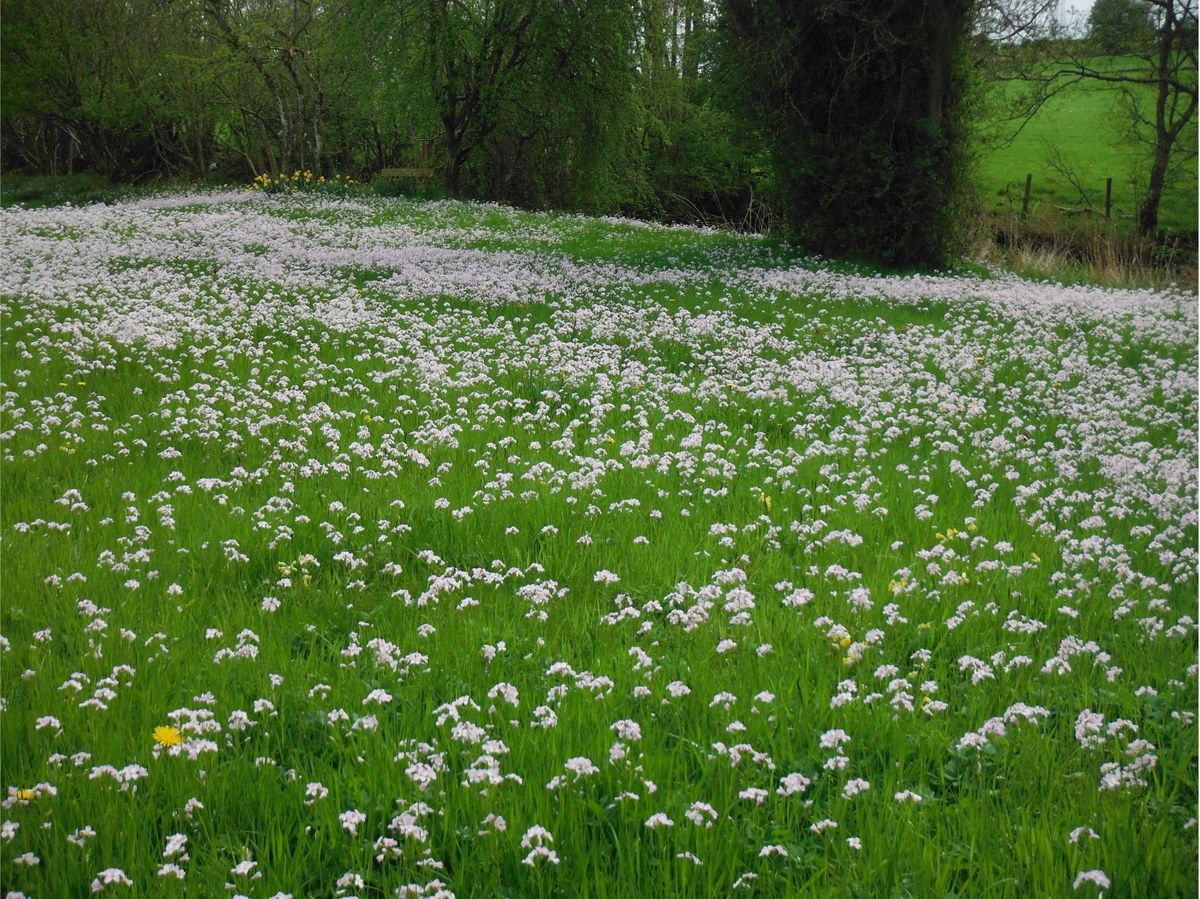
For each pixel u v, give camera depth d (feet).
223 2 147.43
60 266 62.23
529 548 24.77
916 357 47.03
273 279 60.18
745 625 20.25
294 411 36.29
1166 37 119.65
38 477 28.19
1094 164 157.99
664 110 171.42
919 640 20.13
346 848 13.66
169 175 171.53
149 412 35.40
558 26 131.13
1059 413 38.86
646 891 12.78
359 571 23.34
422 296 57.21
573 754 15.78
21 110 153.17
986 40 88.99
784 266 76.07
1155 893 12.97
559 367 42.63
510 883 13.21
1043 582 23.04
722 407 38.17
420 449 32.50
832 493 28.78
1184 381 43.60
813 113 81.35
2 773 14.88
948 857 13.46
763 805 14.74
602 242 86.48
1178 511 27.73
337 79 156.76
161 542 24.23
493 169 144.66
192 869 12.97
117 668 17.33
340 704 17.31
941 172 79.20
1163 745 16.69
